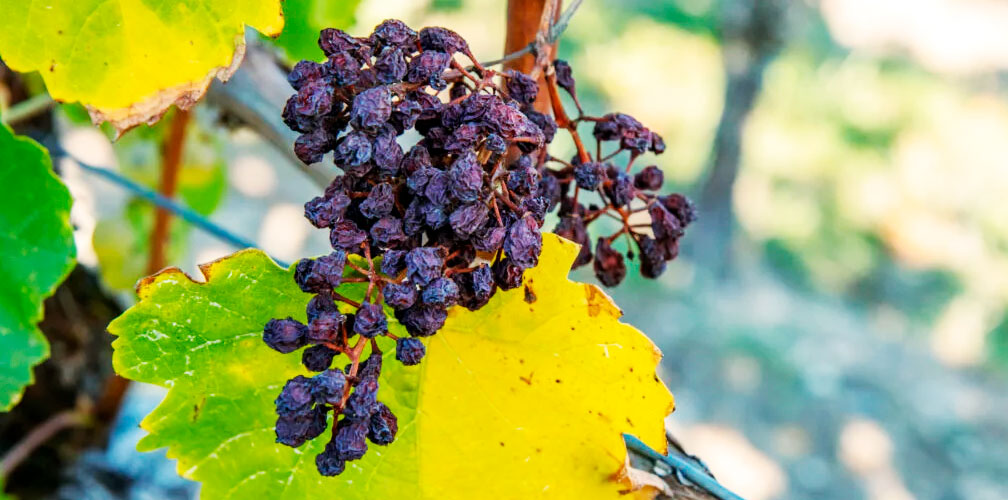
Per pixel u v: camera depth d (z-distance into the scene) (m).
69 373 0.74
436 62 0.38
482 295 0.38
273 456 0.42
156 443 0.41
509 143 0.38
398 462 0.43
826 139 3.64
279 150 0.61
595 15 3.29
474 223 0.37
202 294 0.41
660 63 3.36
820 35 3.81
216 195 0.93
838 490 2.28
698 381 2.53
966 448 2.51
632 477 0.43
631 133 0.44
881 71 3.89
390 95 0.36
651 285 2.79
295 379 0.36
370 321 0.37
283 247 2.52
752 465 2.29
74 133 1.48
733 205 2.89
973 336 3.09
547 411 0.43
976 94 3.97
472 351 0.42
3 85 0.67
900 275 3.31
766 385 2.55
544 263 0.41
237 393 0.42
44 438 0.72
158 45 0.41
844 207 3.47
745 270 3.03
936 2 4.32
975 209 3.53
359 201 0.39
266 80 0.60
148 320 0.40
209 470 0.41
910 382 2.78
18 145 0.41
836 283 3.25
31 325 0.41
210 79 0.41
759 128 3.61
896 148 3.65
